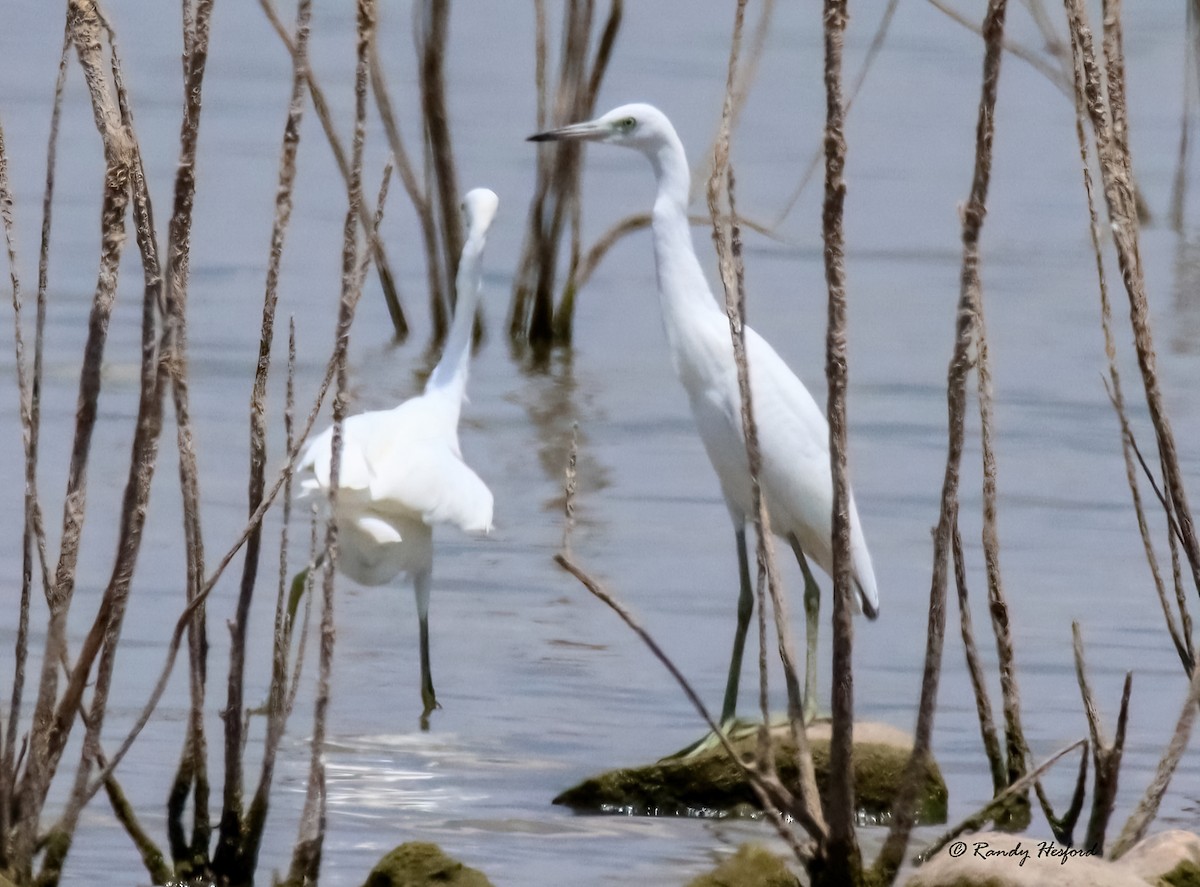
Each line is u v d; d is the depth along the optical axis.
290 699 8.02
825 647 12.30
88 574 12.93
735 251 7.59
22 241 25.23
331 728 10.55
